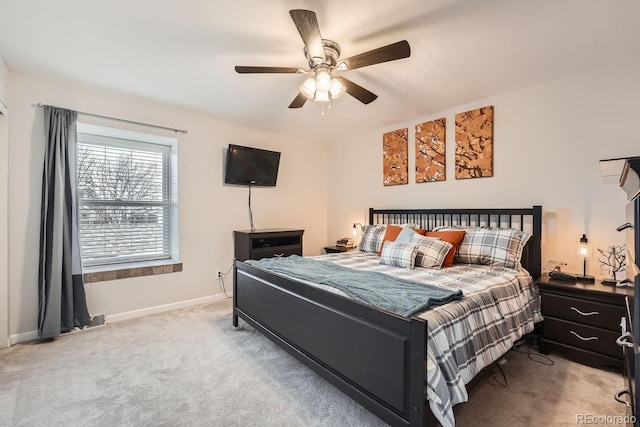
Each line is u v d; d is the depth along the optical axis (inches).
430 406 48.6
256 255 141.4
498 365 82.0
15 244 96.8
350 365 60.9
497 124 114.8
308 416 62.8
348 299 62.2
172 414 63.4
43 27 73.2
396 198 152.0
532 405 66.4
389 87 106.8
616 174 70.6
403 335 50.9
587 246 91.5
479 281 81.7
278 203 168.7
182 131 131.7
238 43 79.9
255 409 65.0
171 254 139.3
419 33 74.5
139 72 96.7
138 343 96.8
